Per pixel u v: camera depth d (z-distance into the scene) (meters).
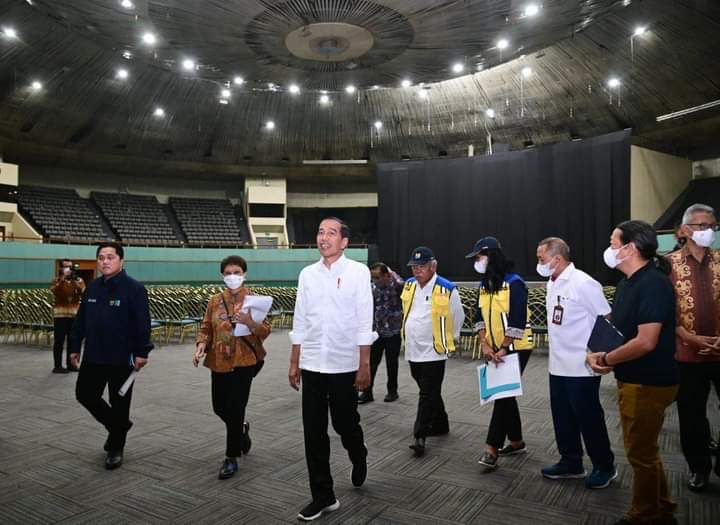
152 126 18.67
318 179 24.34
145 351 3.33
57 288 6.53
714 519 2.48
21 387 5.69
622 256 2.30
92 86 16.16
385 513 2.60
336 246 2.70
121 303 3.27
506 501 2.73
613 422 4.20
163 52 13.48
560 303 2.95
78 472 3.17
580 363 2.86
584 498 2.76
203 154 20.92
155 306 9.91
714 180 17.95
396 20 11.27
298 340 2.73
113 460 3.24
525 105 17.27
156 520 2.54
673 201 17.89
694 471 2.81
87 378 3.23
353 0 10.41
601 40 13.93
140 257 18.83
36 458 3.41
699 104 14.98
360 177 23.88
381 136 20.09
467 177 13.68
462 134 19.20
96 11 11.28
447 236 13.88
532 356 7.54
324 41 12.37
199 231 22.34
